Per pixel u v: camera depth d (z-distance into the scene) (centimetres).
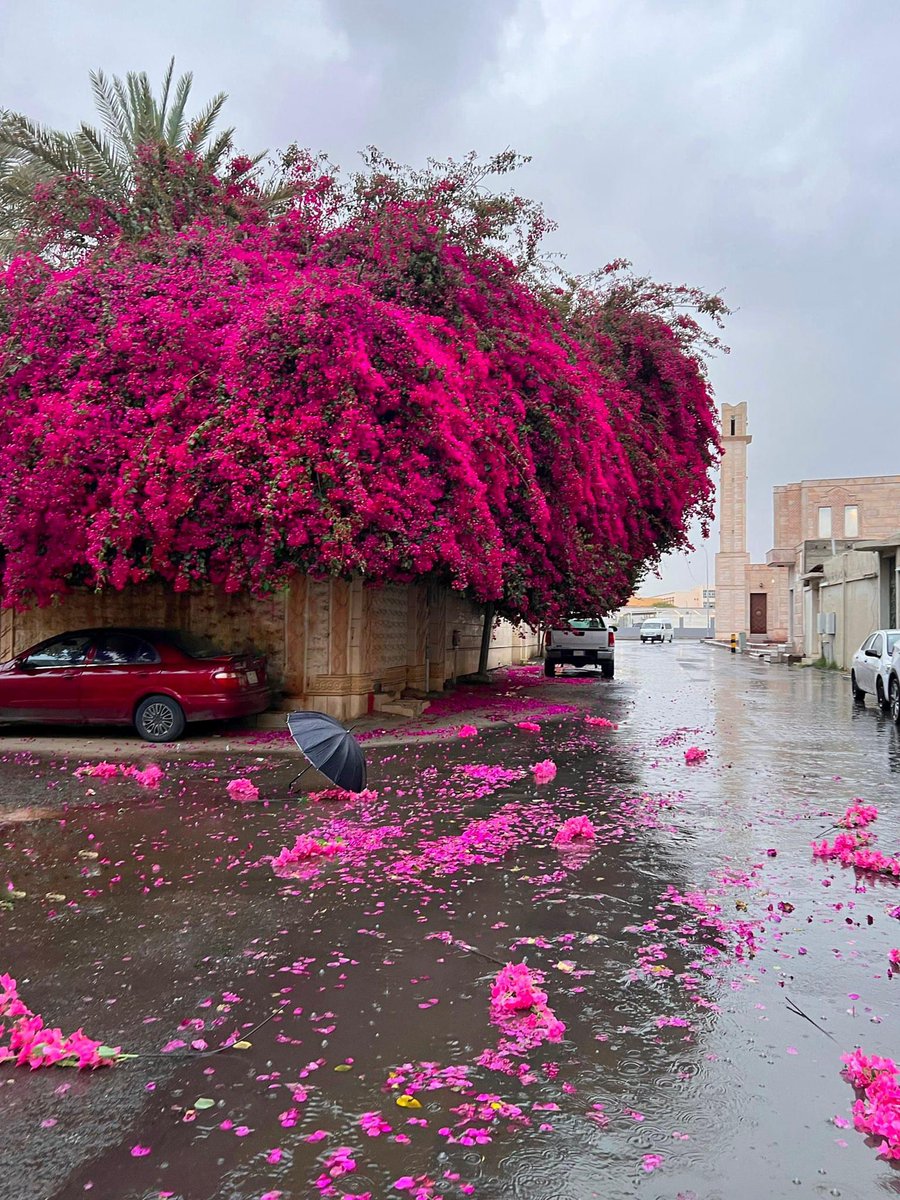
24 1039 368
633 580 2167
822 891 586
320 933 511
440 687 2006
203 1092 341
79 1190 283
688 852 682
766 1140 309
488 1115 323
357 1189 283
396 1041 380
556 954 480
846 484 4847
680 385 2048
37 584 1273
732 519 6266
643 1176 289
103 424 1152
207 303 1191
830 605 3475
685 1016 405
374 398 1161
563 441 1430
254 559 1160
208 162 1594
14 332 1262
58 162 1711
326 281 1209
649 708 1819
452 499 1208
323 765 722
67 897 577
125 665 1240
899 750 1223
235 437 1098
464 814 812
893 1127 306
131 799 874
